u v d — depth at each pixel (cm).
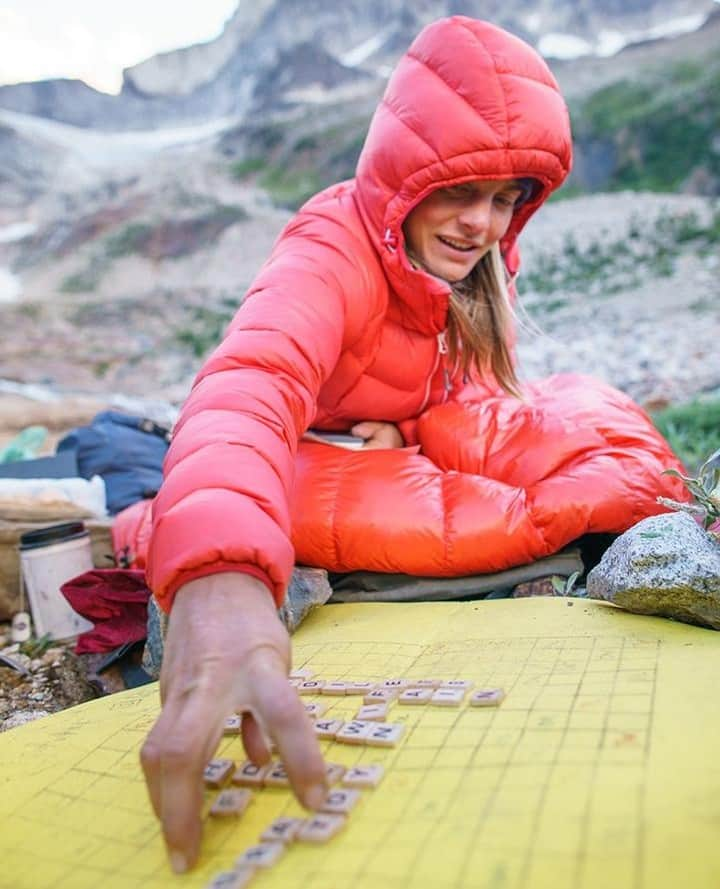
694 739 120
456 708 140
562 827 105
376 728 134
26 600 276
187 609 122
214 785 127
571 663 154
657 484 224
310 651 179
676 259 821
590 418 240
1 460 395
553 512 214
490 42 213
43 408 578
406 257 223
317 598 203
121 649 226
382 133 218
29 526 278
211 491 138
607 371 558
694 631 166
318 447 230
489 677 152
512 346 255
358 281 216
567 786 113
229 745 140
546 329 687
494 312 246
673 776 112
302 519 212
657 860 98
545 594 216
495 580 217
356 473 220
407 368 236
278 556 130
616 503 218
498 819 109
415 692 145
